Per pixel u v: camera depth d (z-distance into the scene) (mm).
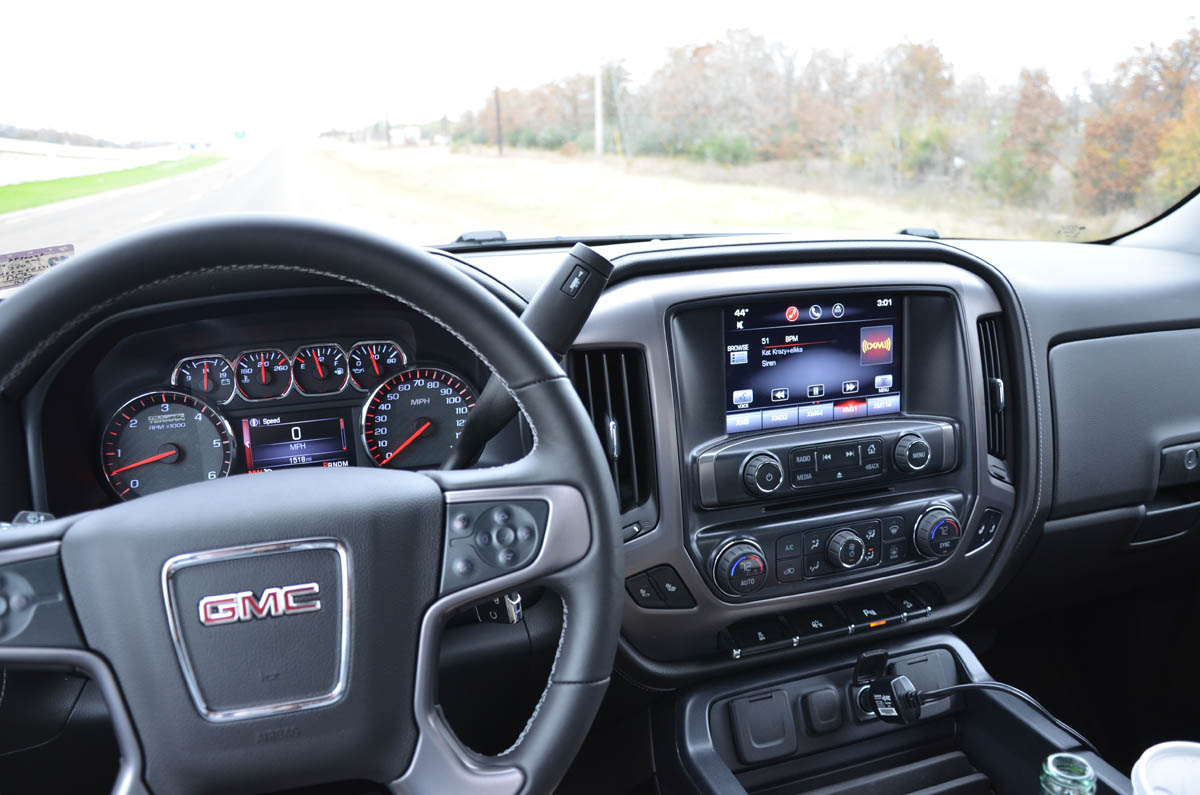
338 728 712
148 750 696
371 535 716
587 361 1270
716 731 1422
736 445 1354
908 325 1476
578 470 755
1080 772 994
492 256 1438
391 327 1278
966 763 1487
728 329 1354
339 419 1293
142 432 1234
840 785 1430
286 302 1232
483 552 746
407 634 730
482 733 1386
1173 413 1689
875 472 1435
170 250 670
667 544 1312
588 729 771
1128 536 1700
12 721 1068
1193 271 1769
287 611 702
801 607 1434
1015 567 1612
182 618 688
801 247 1405
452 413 1308
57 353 1064
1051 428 1572
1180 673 1830
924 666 1529
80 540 684
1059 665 2037
